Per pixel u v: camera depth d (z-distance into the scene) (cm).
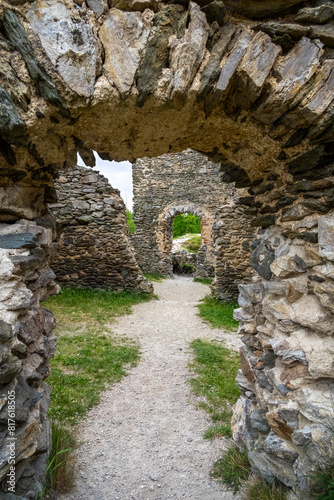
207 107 168
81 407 318
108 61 149
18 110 149
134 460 254
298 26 149
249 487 209
